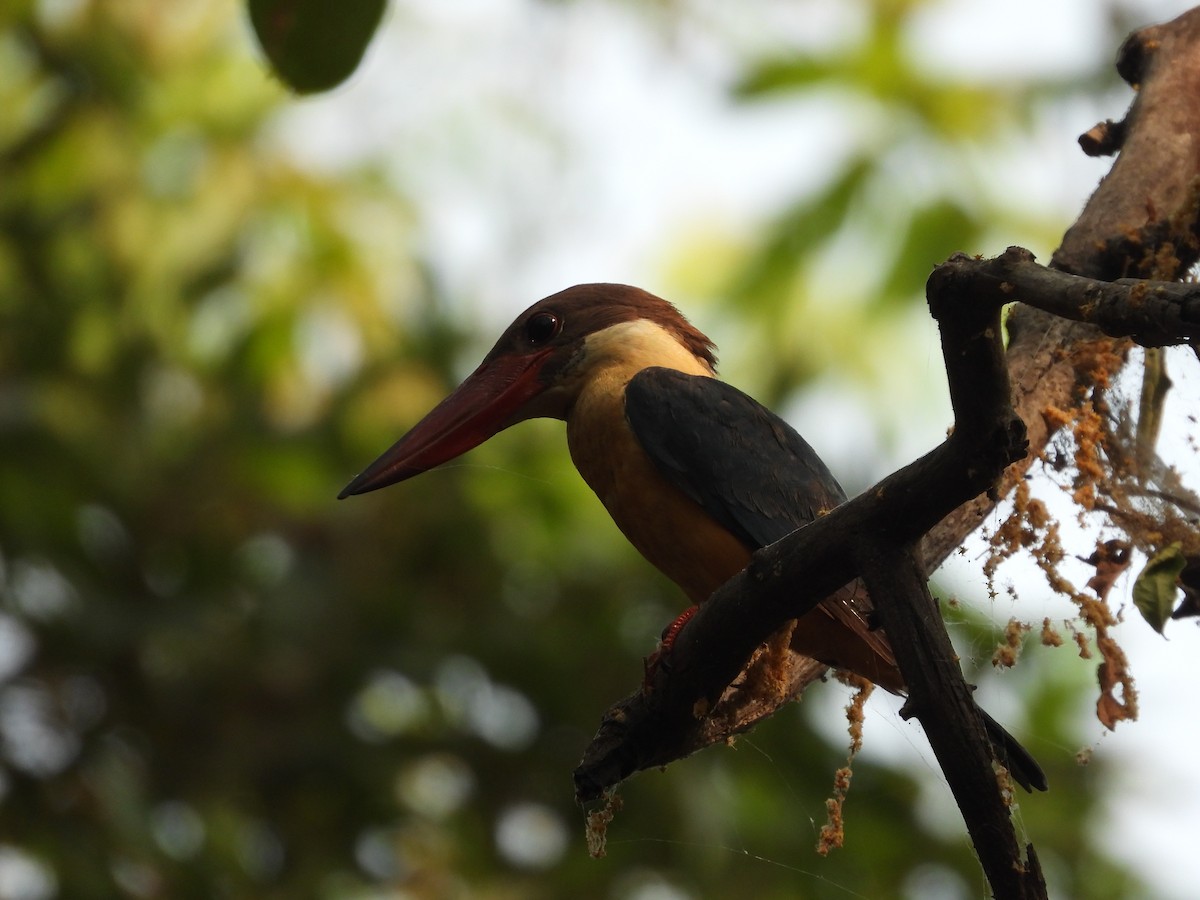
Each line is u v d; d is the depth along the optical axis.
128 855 10.38
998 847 4.45
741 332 11.87
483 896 10.97
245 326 12.45
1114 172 6.55
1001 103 11.39
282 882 10.98
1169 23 7.05
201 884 10.50
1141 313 3.82
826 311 11.73
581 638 11.31
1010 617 6.07
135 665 11.42
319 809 11.35
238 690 11.39
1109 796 10.90
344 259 12.50
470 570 11.87
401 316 12.52
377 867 11.27
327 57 5.32
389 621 11.51
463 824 11.31
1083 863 10.75
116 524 11.86
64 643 11.20
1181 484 5.84
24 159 12.62
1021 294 3.98
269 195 12.59
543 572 11.84
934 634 4.51
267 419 12.27
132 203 12.52
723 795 10.69
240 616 11.62
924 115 11.44
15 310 12.30
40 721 11.18
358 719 11.52
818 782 10.97
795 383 11.63
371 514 11.93
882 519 4.54
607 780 5.48
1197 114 6.60
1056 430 5.58
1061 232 11.27
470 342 12.38
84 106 12.66
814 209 11.48
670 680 5.27
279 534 12.23
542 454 11.86
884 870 10.90
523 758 11.23
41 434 11.51
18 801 10.70
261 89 12.88
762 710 6.02
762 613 4.93
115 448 11.80
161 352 12.40
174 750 11.33
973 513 5.96
